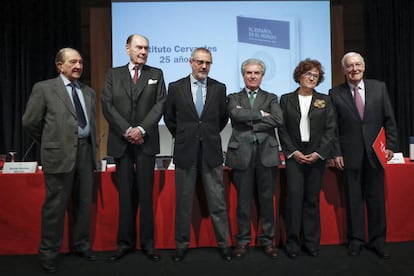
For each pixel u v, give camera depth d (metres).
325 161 2.77
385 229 2.82
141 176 2.71
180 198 2.74
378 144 2.72
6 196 2.90
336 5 5.29
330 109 2.76
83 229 2.80
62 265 2.68
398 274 2.44
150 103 2.75
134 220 2.90
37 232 2.92
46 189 2.65
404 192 3.09
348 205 2.85
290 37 4.93
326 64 4.96
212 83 2.78
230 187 2.98
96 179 2.95
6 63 5.11
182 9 4.89
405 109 5.21
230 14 4.91
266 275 2.46
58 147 2.59
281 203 3.01
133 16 4.88
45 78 5.16
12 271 2.59
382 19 5.16
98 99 5.10
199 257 2.80
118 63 4.89
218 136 2.75
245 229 2.81
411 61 5.18
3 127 5.17
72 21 5.13
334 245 3.03
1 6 5.07
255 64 2.77
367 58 5.17
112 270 2.57
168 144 4.84
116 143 2.70
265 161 2.72
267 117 2.68
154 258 2.72
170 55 4.89
